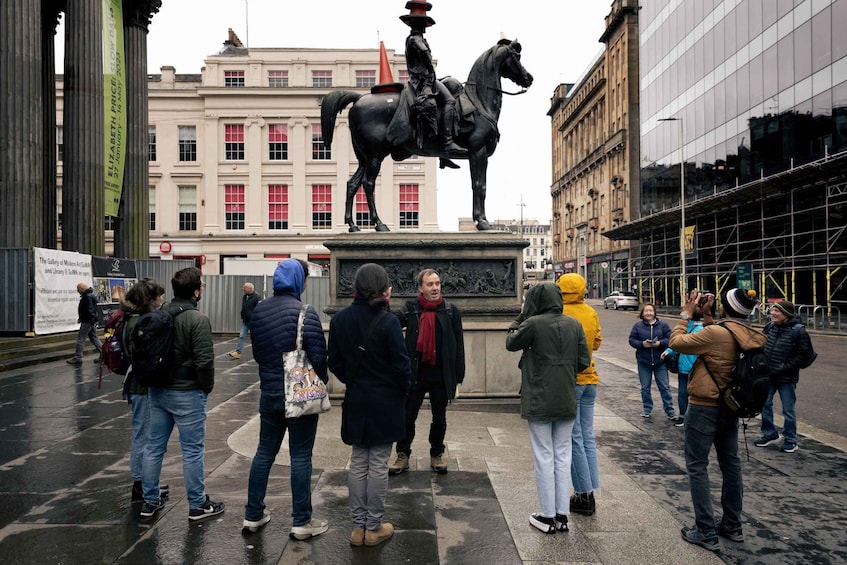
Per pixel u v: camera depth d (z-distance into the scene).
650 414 8.48
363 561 3.65
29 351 13.68
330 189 41.59
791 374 6.64
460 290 8.46
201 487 4.31
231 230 41.34
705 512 4.00
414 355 5.25
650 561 3.74
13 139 15.07
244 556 3.70
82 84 18.69
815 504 4.92
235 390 10.18
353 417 3.83
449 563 3.65
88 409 8.32
